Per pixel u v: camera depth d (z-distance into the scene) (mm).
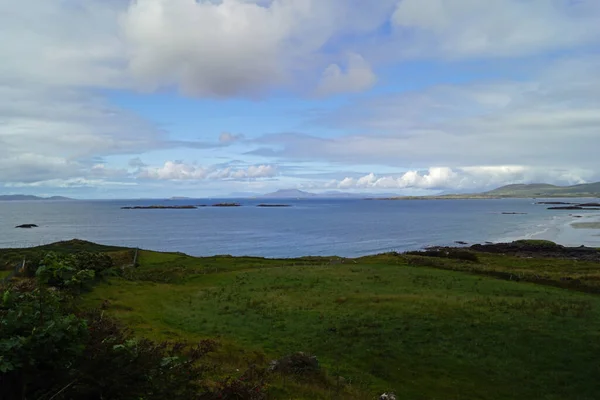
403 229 148625
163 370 7941
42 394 6422
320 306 27797
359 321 24141
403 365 18688
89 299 26156
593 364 18250
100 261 36344
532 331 21938
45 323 6734
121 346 7219
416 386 16750
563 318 23859
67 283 26391
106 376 6688
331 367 18078
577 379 17219
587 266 57531
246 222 188625
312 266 48750
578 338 20828
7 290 7902
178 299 29984
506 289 33438
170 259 55781
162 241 115250
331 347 20578
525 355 19406
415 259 57000
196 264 52625
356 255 88125
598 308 26453
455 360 19141
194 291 33500
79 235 130250
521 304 27141
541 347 20094
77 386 6516
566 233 128625
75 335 6898
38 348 6359
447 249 90562
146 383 7340
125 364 7016
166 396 7469
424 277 39594
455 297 29906
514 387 16766
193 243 110688
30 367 6316
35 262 29469
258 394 11047
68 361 6715
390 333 22219
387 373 17859
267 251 95500
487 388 16719
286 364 15641
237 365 15109
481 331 22172
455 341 21078
